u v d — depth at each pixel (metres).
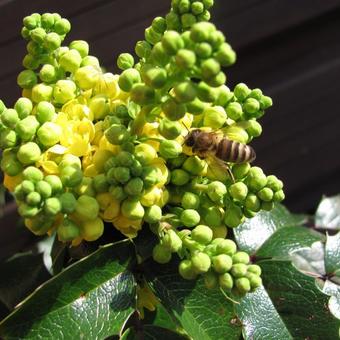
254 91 0.10
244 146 0.09
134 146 0.09
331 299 0.11
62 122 0.09
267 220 0.12
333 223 0.14
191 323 0.09
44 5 0.19
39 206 0.08
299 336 0.10
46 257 0.14
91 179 0.09
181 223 0.09
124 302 0.09
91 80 0.09
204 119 0.09
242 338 0.10
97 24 0.20
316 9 0.23
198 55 0.07
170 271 0.10
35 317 0.09
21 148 0.08
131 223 0.09
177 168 0.09
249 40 0.23
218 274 0.08
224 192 0.09
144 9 0.20
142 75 0.08
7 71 0.19
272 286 0.10
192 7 0.09
